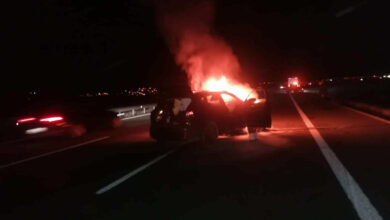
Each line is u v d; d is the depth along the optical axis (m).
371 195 6.48
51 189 7.96
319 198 6.42
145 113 33.12
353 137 12.98
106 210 6.30
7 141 16.59
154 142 14.41
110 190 7.61
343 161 9.24
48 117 16.39
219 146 12.41
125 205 6.53
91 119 18.03
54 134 16.84
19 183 8.69
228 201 6.46
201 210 6.05
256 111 13.34
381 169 8.30
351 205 6.00
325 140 12.60
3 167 10.80
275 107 29.28
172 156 11.06
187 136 12.50
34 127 16.08
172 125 12.66
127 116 29.06
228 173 8.54
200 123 12.55
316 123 17.77
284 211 5.83
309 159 9.66
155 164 9.98
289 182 7.52
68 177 9.05
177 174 8.70
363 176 7.75
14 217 6.18
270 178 7.91
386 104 21.97
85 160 11.26
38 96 20.08
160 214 5.95
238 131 14.66
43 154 12.90
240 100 13.73
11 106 17.72
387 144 11.39
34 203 6.96
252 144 12.46
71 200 7.03
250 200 6.46
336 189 6.91
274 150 11.17
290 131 15.22
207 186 7.52
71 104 18.02
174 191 7.26
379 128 15.08
